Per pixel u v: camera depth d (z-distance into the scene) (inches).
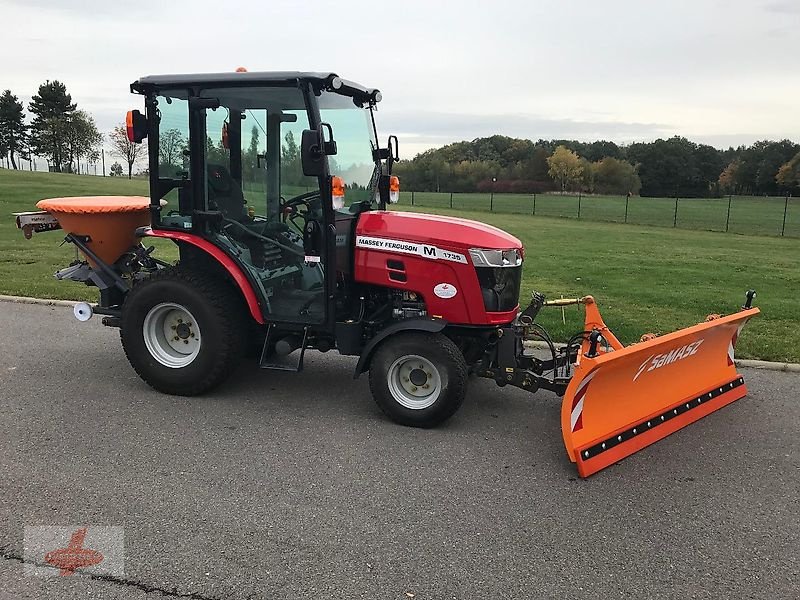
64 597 117.5
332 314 202.8
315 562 129.0
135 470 166.2
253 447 182.2
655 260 621.9
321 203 196.4
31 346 276.5
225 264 208.1
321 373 250.8
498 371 200.5
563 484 165.6
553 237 864.3
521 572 127.6
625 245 773.9
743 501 158.9
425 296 201.3
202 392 219.6
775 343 297.4
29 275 428.1
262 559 129.6
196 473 165.5
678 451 187.5
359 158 217.5
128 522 141.8
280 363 215.9
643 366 184.7
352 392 230.4
